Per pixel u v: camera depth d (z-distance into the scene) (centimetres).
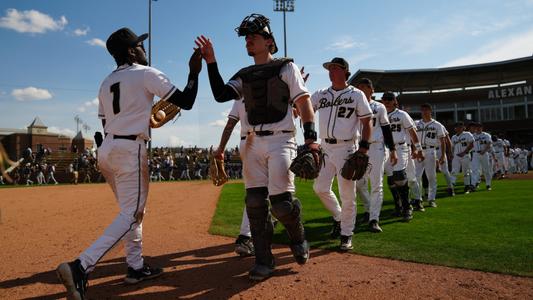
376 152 505
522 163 2222
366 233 487
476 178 1046
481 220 553
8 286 304
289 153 300
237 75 318
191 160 3316
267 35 308
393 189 628
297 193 1089
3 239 493
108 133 293
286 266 343
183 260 374
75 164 2812
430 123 747
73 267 240
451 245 403
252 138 305
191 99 289
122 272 338
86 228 574
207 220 636
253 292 275
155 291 283
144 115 292
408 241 429
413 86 5044
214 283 298
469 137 1030
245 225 392
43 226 596
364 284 286
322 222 585
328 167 439
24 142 4172
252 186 309
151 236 499
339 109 423
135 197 287
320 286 283
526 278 294
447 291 268
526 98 4206
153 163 2869
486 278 295
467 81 4931
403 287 278
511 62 4412
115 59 306
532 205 700
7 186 2112
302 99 292
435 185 746
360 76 4769
